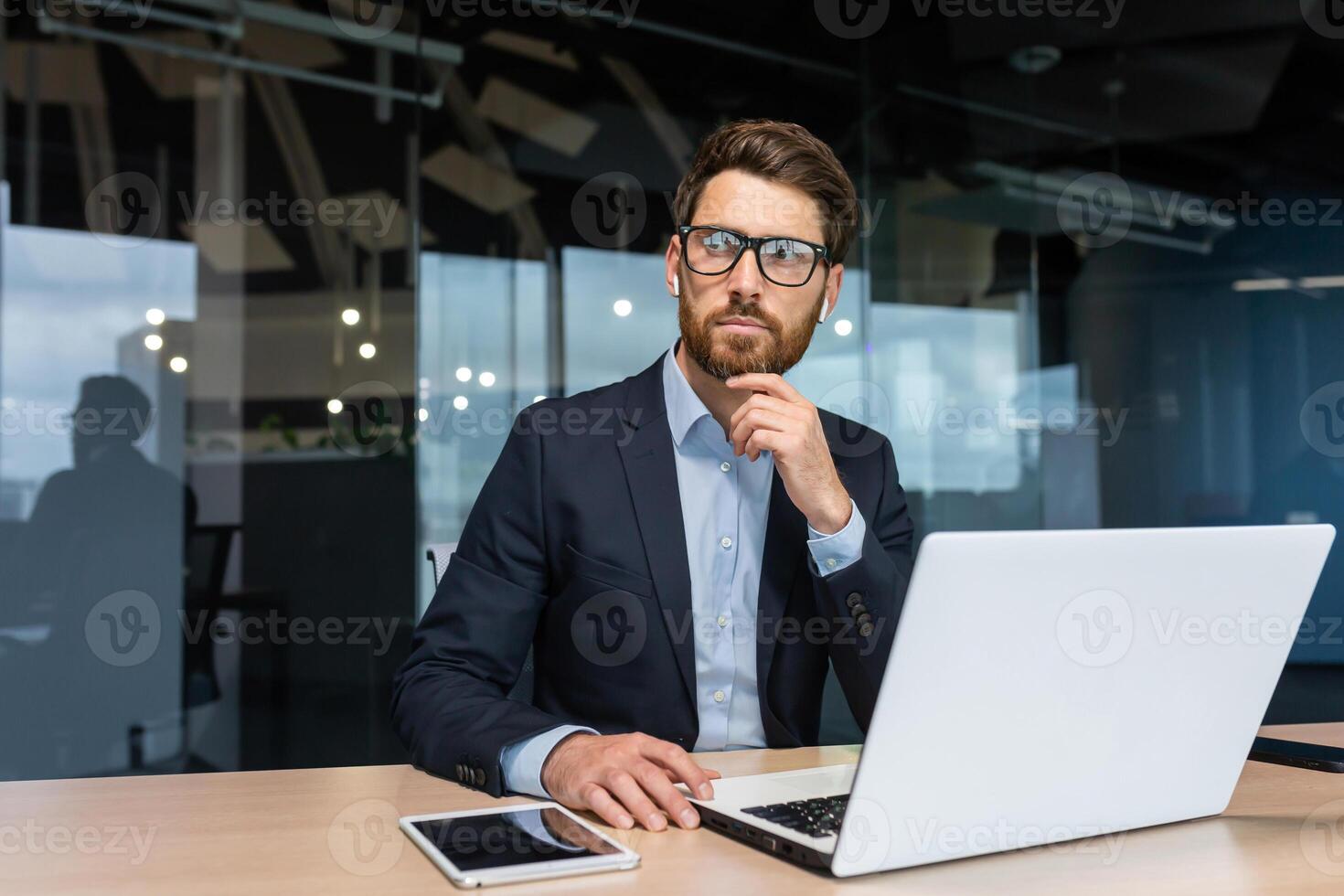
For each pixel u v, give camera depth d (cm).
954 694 61
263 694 319
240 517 317
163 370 311
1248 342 382
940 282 389
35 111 300
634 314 356
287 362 322
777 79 383
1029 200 394
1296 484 377
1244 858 67
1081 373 388
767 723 120
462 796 85
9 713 296
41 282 300
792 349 121
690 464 127
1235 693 75
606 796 75
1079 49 394
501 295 343
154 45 313
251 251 321
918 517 379
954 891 59
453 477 334
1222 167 386
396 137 336
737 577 126
